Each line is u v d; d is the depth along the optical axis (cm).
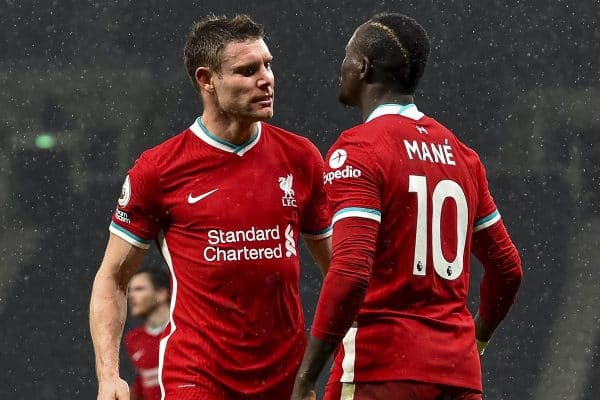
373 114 1188
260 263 1309
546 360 4272
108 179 5291
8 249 5066
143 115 5447
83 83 5450
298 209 1344
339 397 1167
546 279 4738
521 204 5078
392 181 1139
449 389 1145
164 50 5566
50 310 4875
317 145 5475
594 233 4931
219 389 1309
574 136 5272
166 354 1335
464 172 1198
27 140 5350
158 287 2033
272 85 1309
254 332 1310
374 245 1122
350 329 1167
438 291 1158
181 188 1320
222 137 1324
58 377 4472
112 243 1348
